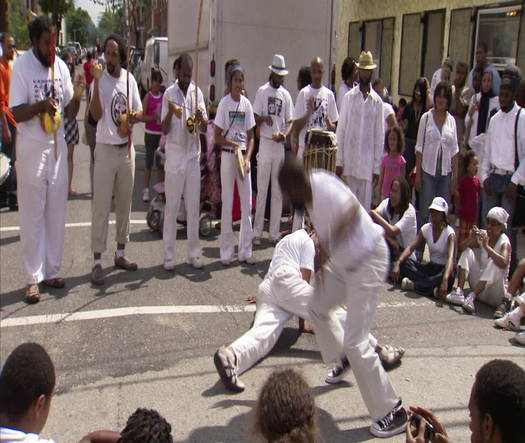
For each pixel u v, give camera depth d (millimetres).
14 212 8656
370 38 15047
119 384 4180
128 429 2291
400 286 6195
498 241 5801
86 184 10414
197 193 6406
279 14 9234
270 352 4707
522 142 6410
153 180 11031
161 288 5930
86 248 7137
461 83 9172
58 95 5586
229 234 6645
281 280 4566
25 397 2197
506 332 5176
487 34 10773
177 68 6102
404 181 6438
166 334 4949
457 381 4277
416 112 8312
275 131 7094
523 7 9820
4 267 6438
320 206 3418
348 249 3436
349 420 3805
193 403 3963
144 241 7473
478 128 8031
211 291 5891
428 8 12508
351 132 6750
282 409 2133
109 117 5926
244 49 9117
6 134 8250
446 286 5824
